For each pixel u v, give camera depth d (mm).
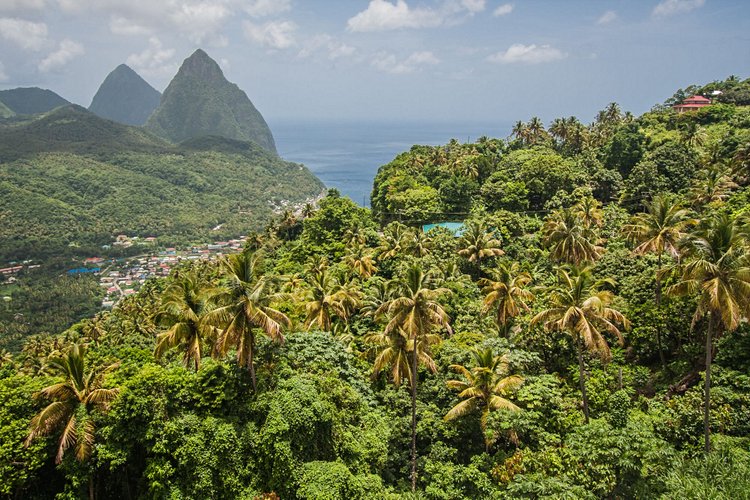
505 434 31078
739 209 50938
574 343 41062
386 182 107938
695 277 29156
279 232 111062
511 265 56969
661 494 23766
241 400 30891
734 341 36156
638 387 39312
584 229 57688
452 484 29125
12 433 25812
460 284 54250
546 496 23359
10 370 35406
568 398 36906
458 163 101562
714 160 77000
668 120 109562
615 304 44219
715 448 27969
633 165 88438
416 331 32469
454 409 32594
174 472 27781
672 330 40625
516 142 113750
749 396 31516
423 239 68062
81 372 28000
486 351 33781
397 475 35125
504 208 83000
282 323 31625
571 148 104625
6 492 24969
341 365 38062
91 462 26859
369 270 62438
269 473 28484
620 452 25203
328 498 26562
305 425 29109
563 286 36125
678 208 46812
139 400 27672
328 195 104062
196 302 31875
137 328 71000
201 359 33438
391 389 39500
